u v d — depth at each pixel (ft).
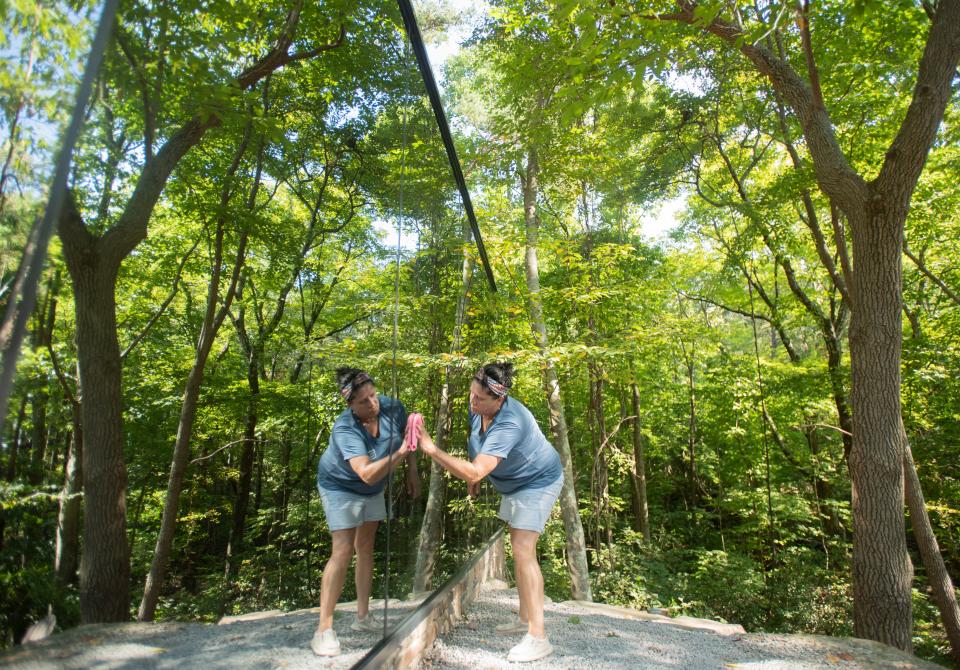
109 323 3.80
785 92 20.24
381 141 7.67
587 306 27.89
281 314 7.52
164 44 3.96
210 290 6.15
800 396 40.06
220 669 4.45
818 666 10.39
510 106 30.76
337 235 7.75
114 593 3.86
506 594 15.69
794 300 45.93
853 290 19.49
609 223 40.32
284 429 6.80
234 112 5.13
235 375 7.50
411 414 8.63
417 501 9.24
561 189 37.65
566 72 23.09
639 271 37.14
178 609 5.12
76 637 3.36
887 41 25.77
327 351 7.54
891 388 18.49
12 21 2.58
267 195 6.41
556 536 34.50
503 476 9.68
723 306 47.98
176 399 6.01
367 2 7.05
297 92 6.48
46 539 3.13
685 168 40.70
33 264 2.79
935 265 39.06
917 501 23.79
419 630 9.03
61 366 3.21
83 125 3.12
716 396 44.01
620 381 31.55
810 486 46.37
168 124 4.28
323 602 6.17
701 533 46.19
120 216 3.83
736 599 32.96
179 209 4.95
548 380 28.43
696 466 53.88
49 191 2.83
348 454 6.95
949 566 42.60
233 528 6.39
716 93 35.35
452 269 12.43
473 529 14.94
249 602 5.56
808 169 29.04
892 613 17.83
